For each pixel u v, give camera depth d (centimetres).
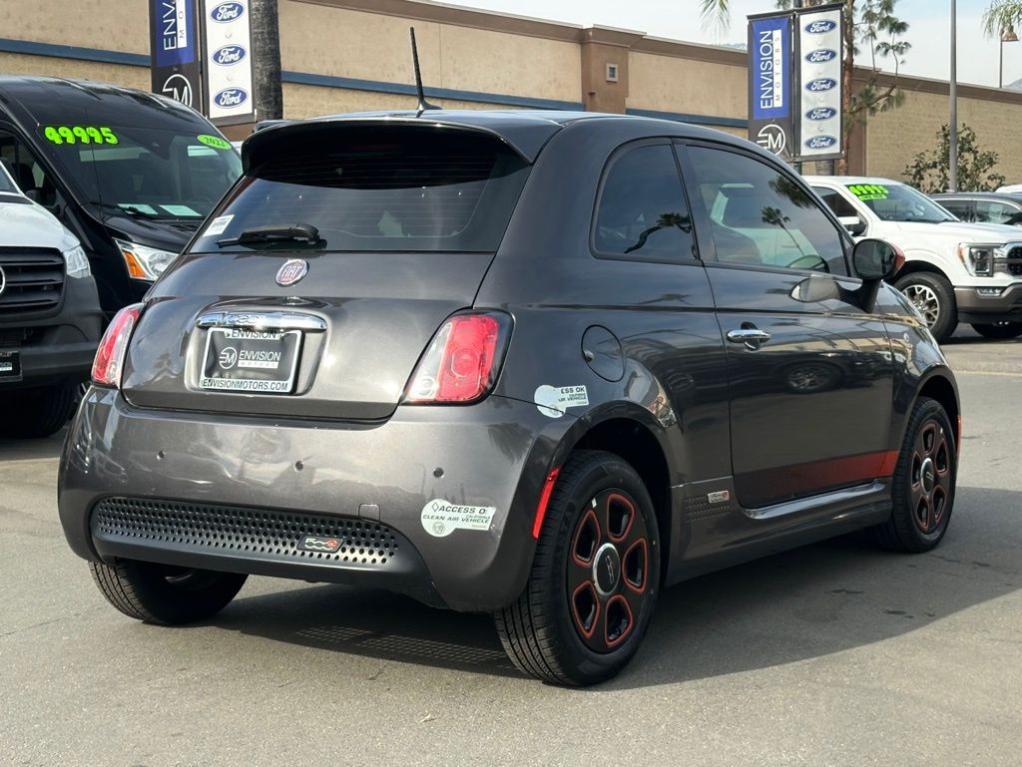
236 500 397
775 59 2120
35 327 834
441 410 382
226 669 433
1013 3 2909
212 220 460
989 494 732
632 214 452
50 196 1024
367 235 420
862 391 546
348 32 2838
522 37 3200
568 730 377
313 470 388
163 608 471
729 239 495
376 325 396
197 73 1570
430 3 2983
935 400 611
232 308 418
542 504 383
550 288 407
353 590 531
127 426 423
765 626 483
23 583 545
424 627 479
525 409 384
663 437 431
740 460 473
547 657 396
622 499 416
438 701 401
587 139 445
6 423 938
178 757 359
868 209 1650
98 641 465
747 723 383
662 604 515
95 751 364
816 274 530
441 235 411
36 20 2339
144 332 436
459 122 426
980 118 4791
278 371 405
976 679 424
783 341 495
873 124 4284
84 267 870
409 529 378
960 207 2003
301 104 2767
